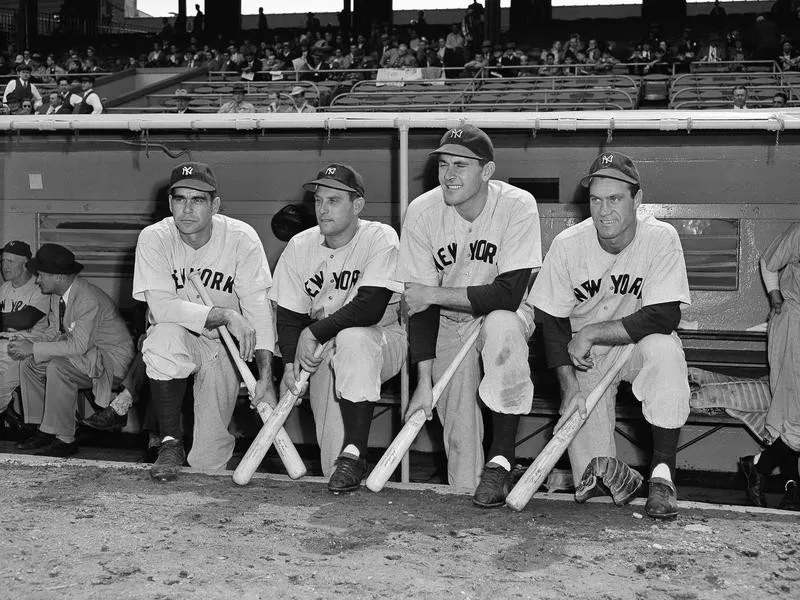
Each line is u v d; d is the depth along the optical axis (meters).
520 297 4.13
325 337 4.23
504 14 31.94
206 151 6.18
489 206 4.29
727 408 5.23
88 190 6.47
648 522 3.73
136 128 5.38
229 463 5.76
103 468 4.51
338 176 4.27
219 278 4.57
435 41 23.59
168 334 4.38
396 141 5.93
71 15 33.03
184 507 3.79
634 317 3.92
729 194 5.91
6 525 3.48
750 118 5.14
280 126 5.24
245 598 2.80
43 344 5.70
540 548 3.35
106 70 23.70
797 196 5.84
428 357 4.16
